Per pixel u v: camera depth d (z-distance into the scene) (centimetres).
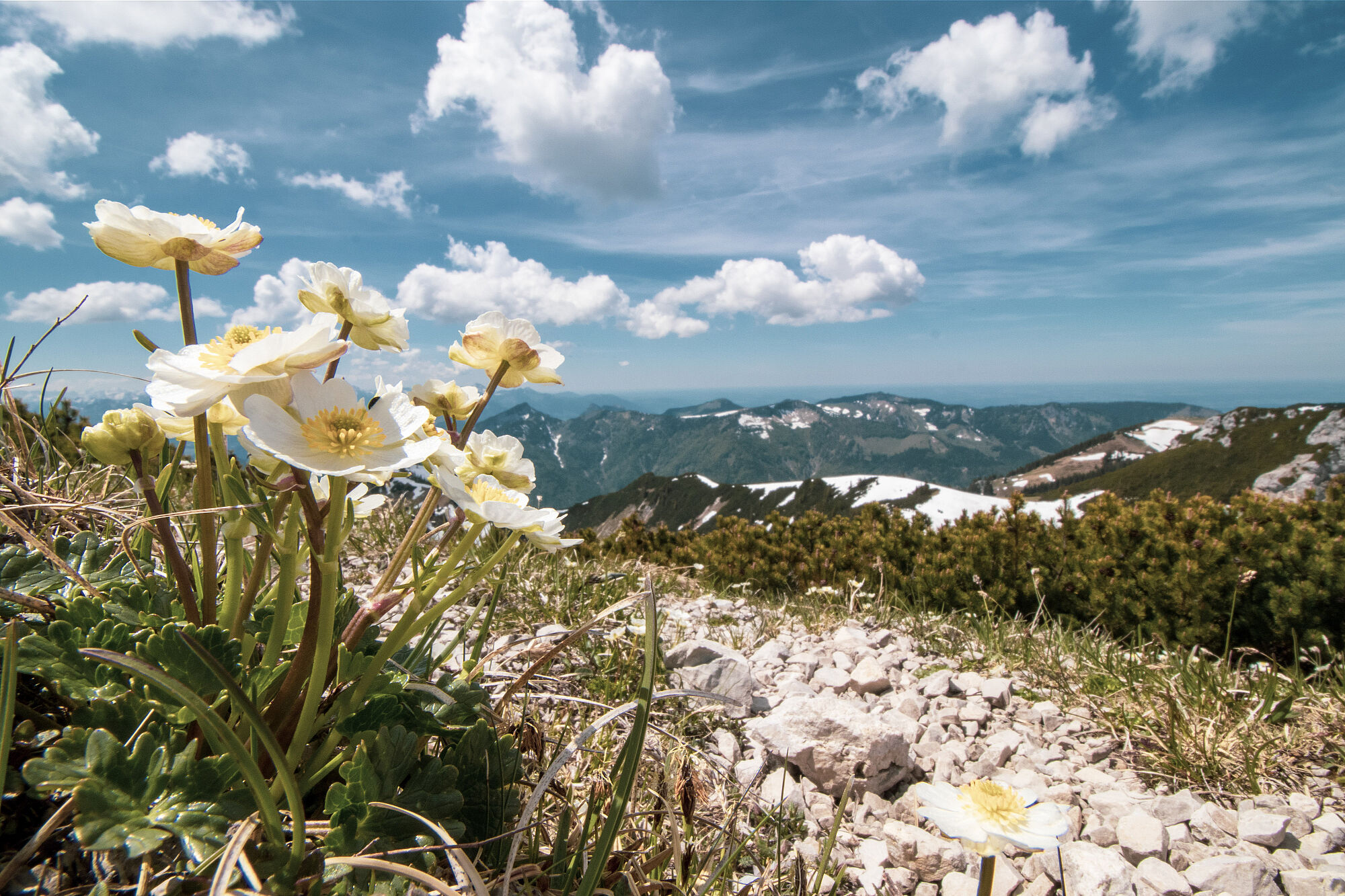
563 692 308
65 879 119
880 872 240
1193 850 259
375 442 120
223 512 138
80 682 129
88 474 260
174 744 125
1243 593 535
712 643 381
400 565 158
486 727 163
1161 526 643
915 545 852
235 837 110
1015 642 508
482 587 415
